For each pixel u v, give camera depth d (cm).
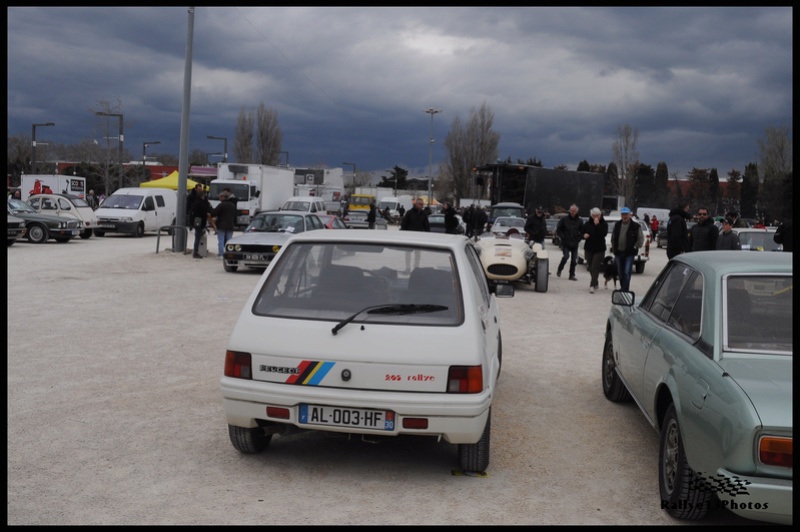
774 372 408
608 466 533
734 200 8338
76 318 1079
